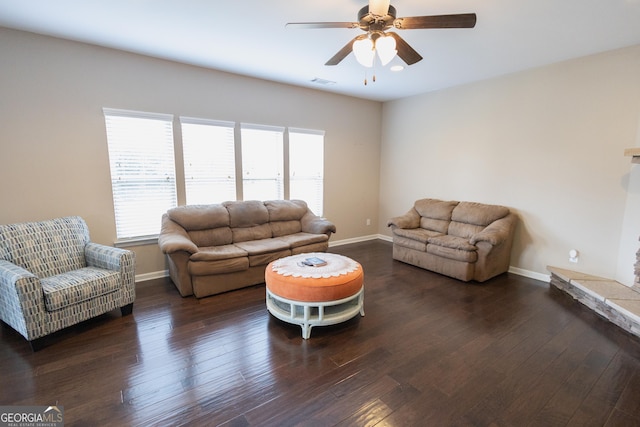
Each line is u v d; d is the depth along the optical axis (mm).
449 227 4316
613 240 3191
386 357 2191
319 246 4078
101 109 3207
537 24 2527
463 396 1809
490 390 1859
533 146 3725
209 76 3832
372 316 2826
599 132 3211
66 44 2979
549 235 3668
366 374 2004
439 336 2479
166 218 3533
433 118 4859
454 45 2971
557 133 3512
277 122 4492
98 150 3246
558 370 2053
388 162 5719
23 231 2564
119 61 3254
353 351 2266
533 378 1973
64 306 2309
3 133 2783
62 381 1900
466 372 2029
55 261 2699
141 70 3385
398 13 2352
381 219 5949
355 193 5629
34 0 2232
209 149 3961
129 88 3336
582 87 3291
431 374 2008
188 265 3107
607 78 3121
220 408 1709
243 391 1843
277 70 3855
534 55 3238
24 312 2113
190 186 3869
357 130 5461
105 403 1731
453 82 4305
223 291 3318
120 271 2691
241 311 2902
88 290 2449
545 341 2406
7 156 2818
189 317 2770
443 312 2906
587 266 3391
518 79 3785
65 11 2406
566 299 3201
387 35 2008
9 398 1761
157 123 3564
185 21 2564
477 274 3650
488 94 4109
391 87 4609
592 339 2436
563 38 2801
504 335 2494
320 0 2213
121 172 3406
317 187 5137
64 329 2537
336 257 3127
